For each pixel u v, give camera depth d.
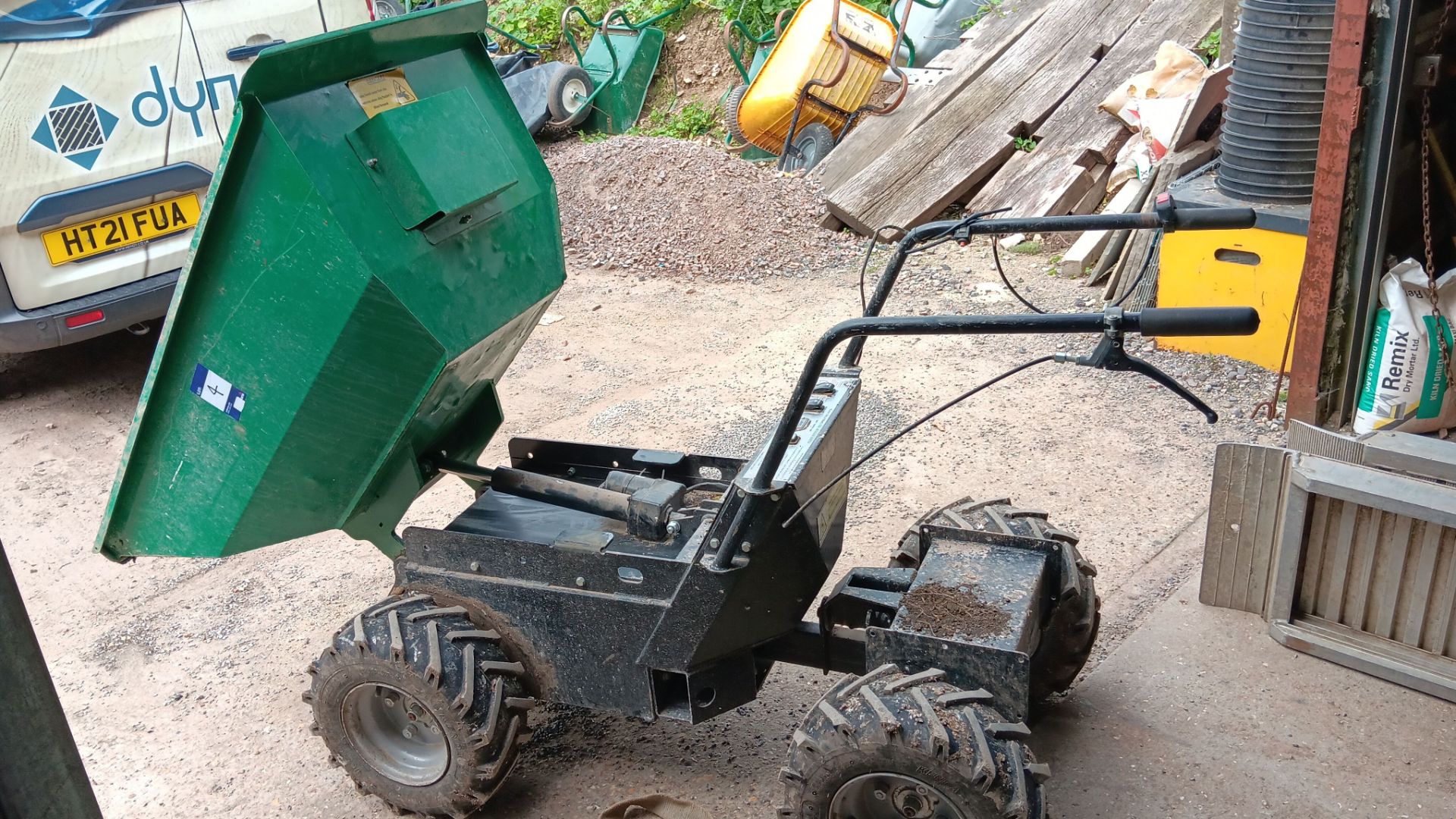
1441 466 3.28
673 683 3.09
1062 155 7.47
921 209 7.52
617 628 2.92
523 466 3.70
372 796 3.26
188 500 3.15
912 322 2.33
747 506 2.66
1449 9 3.97
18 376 6.51
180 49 5.50
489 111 3.22
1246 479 3.58
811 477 2.86
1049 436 4.98
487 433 3.58
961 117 8.05
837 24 8.63
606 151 8.55
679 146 8.34
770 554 2.80
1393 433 3.49
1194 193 5.54
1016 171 7.56
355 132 2.76
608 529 3.09
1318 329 4.18
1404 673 3.37
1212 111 6.28
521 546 2.97
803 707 3.49
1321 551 3.52
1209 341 5.57
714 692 2.98
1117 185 7.06
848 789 2.57
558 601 2.96
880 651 2.69
